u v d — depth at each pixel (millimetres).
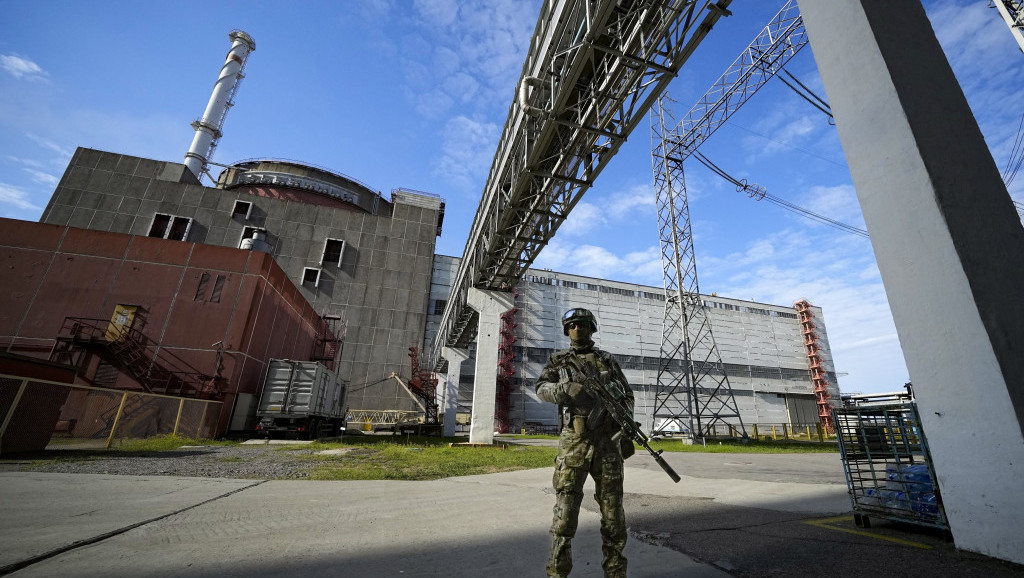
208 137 73125
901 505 3434
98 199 45531
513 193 16562
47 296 20703
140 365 19797
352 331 46281
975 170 3145
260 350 23250
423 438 27406
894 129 3221
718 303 74188
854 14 3557
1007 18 17297
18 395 9500
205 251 22609
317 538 3256
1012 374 2568
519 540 3301
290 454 12148
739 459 13688
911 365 3154
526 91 14008
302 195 59969
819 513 4293
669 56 11148
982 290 2742
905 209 3160
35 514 3777
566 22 12469
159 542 3010
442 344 40875
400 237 51906
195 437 17203
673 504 4977
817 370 74188
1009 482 2498
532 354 59719
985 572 2322
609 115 12703
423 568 2562
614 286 68250
